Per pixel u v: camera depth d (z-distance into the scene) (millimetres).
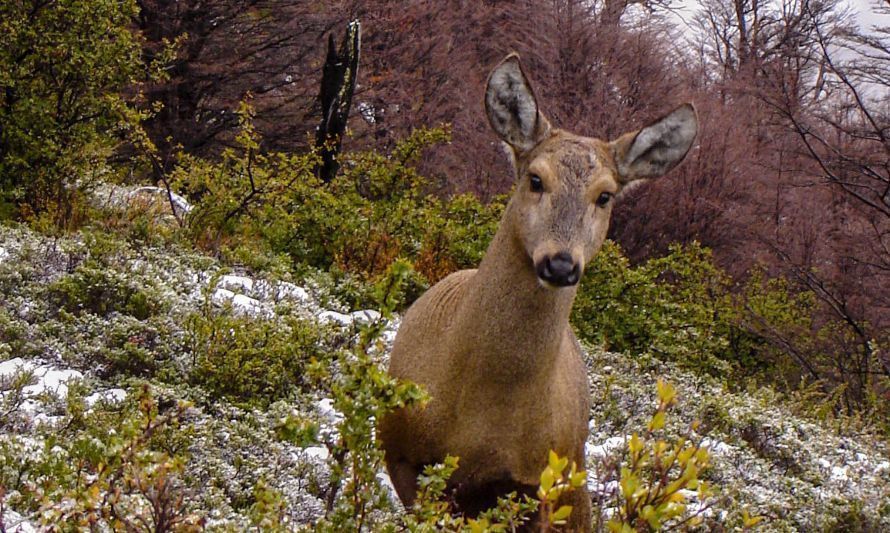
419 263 12062
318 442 4355
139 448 4086
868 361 14875
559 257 4668
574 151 4934
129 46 11844
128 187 12695
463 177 24891
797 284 18688
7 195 10828
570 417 5145
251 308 8805
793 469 8852
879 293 17938
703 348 12672
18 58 11250
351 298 10617
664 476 3752
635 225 22812
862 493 8016
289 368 7707
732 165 23234
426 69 28422
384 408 4156
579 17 27406
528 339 4793
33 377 6695
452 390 4891
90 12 11453
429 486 4320
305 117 26547
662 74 27719
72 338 7430
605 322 12273
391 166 13242
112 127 12211
